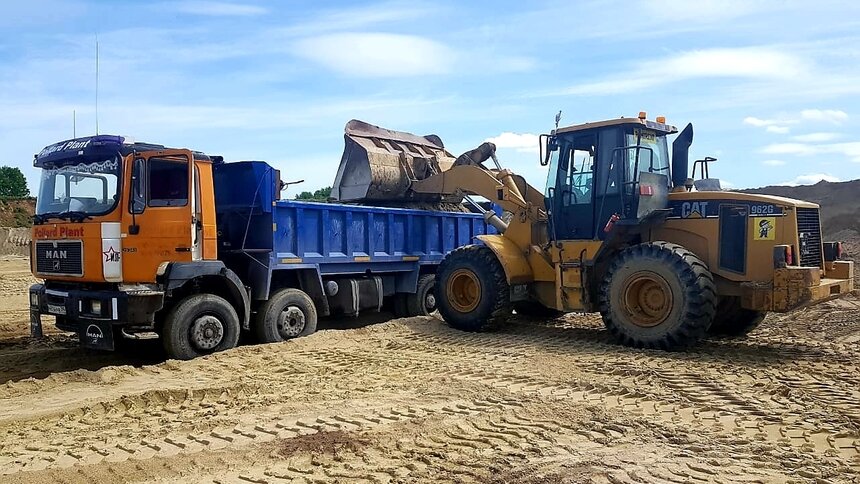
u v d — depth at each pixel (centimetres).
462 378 718
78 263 838
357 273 1116
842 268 870
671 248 828
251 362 806
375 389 676
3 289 1825
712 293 805
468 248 1032
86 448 514
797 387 662
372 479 447
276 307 957
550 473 452
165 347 838
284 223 974
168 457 492
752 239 822
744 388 658
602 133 923
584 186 948
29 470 470
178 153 848
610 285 870
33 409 619
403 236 1187
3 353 937
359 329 1013
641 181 873
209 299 866
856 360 777
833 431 532
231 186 971
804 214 831
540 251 1001
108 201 828
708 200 860
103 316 807
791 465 461
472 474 452
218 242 977
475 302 993
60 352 942
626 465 463
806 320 1084
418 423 562
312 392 666
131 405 637
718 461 470
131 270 827
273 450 503
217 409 618
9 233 3950
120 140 834
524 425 556
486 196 1082
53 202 887
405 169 1212
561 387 678
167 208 843
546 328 1034
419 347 889
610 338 932
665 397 630
